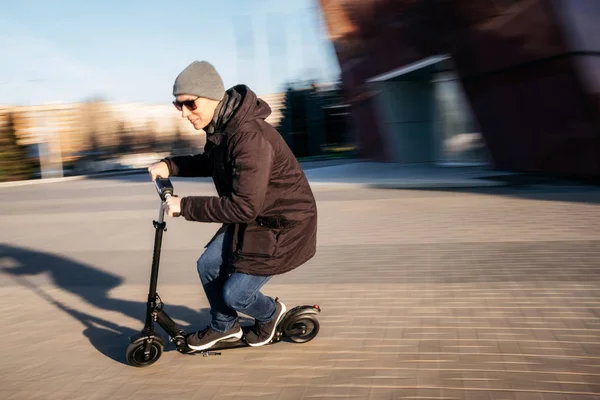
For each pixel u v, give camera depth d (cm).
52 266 700
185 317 475
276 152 337
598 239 657
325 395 320
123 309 509
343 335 410
